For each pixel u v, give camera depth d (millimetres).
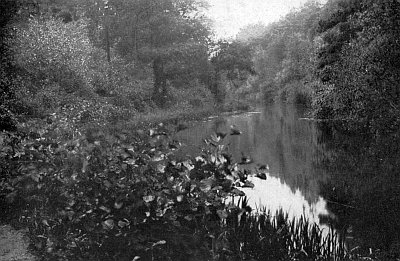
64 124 10453
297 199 7094
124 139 4785
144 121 18609
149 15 30922
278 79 57844
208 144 5086
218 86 40375
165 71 31984
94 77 21719
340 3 21141
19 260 4109
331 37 20188
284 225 5039
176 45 32344
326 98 21203
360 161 10148
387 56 12062
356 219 5867
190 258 4133
